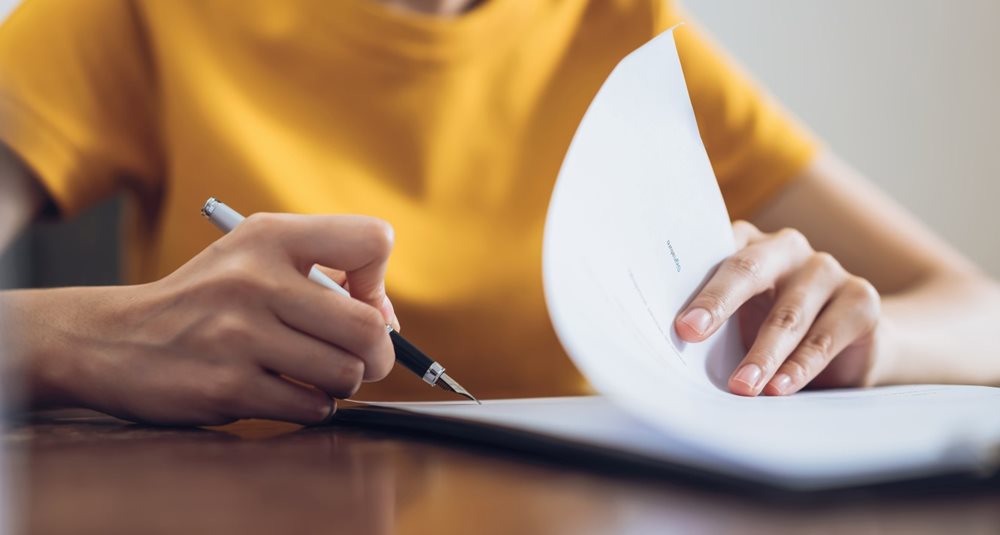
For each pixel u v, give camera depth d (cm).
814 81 154
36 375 42
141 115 90
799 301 52
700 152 46
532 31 97
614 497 21
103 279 101
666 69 44
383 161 91
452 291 89
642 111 43
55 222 87
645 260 41
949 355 67
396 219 90
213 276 42
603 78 99
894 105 157
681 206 44
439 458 29
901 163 158
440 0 93
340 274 46
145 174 91
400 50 90
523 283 91
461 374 89
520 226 93
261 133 88
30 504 21
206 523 19
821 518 18
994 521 18
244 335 41
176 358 42
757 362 45
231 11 89
